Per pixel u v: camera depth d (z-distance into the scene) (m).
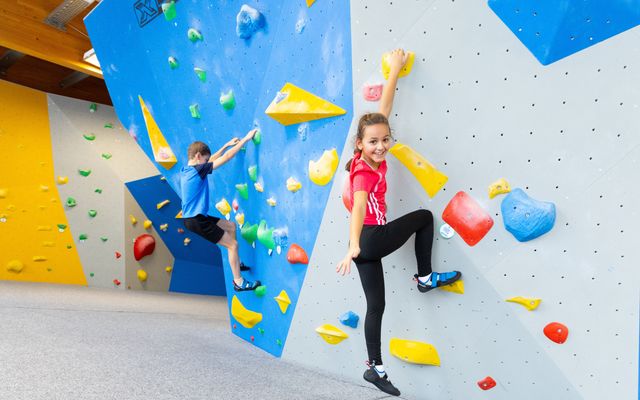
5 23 4.57
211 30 2.57
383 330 1.95
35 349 2.15
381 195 1.68
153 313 3.87
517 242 1.52
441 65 1.65
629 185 1.30
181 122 3.05
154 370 2.01
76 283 5.89
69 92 6.52
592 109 1.34
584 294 1.40
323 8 2.01
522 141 1.48
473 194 1.61
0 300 3.59
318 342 2.28
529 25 1.42
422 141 1.72
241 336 3.00
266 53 2.33
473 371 1.67
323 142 2.10
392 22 1.77
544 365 1.50
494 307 1.60
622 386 1.34
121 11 2.97
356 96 1.91
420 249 1.70
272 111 2.21
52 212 5.77
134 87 3.27
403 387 1.89
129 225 6.41
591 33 1.32
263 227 2.57
